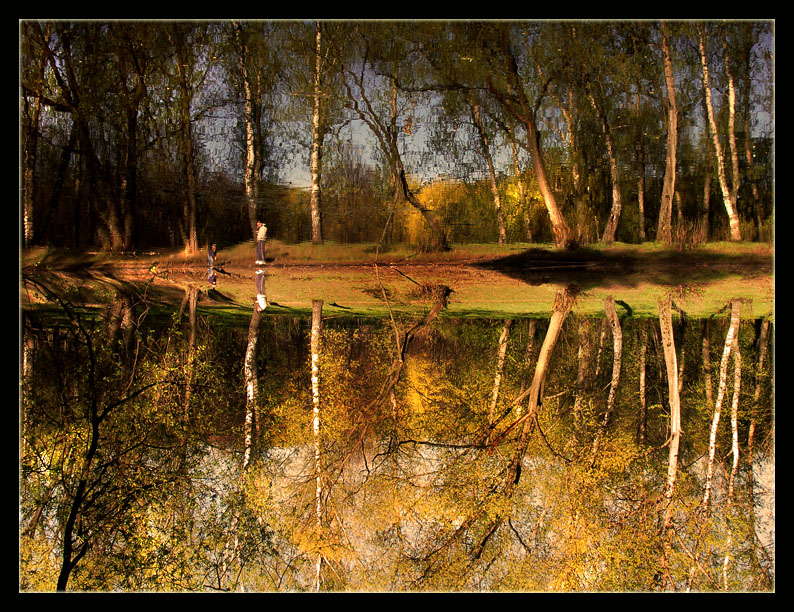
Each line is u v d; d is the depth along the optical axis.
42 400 10.66
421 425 12.52
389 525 10.88
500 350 14.38
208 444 11.31
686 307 14.45
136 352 12.34
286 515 10.79
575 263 16.91
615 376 13.66
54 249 17.31
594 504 10.88
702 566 10.34
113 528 9.30
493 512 10.72
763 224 17.30
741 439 12.41
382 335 14.30
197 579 9.80
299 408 12.80
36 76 16.81
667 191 17.25
